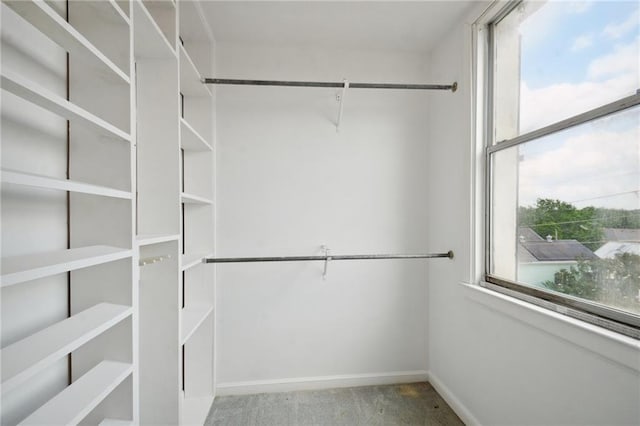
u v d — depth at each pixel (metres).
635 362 0.80
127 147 0.86
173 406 1.19
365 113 1.95
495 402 1.35
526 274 1.29
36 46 0.77
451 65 1.73
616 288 0.93
